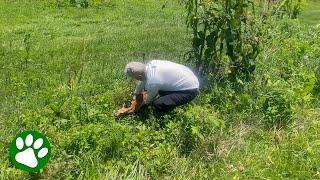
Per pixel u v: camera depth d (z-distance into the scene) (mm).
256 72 4492
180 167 3311
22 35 7832
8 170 3070
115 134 3359
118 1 11250
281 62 4840
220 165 3355
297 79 4637
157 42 7125
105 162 3293
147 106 3932
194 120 3656
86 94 4348
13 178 3068
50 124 3734
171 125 3641
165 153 3412
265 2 5230
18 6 10000
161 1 11773
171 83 3803
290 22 5688
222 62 4492
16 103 4199
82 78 4898
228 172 3273
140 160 3307
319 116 4133
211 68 4453
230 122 3863
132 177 3145
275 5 5449
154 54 6027
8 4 10125
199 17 4348
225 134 3666
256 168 3334
